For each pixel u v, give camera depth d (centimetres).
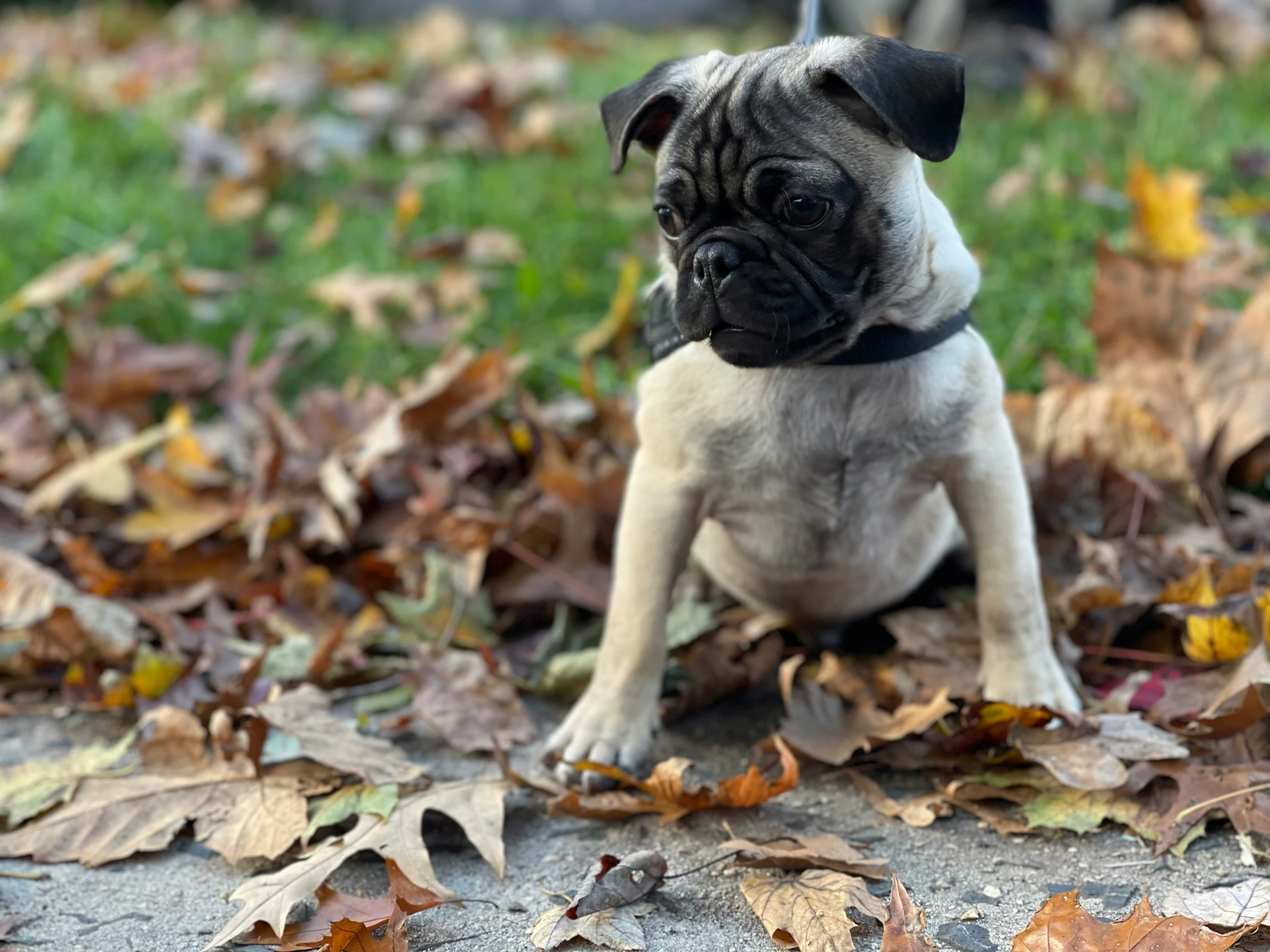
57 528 140
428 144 206
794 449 116
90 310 161
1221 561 128
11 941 107
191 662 126
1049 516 133
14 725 125
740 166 110
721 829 113
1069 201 167
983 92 217
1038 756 113
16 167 201
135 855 113
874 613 128
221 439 152
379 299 162
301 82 224
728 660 125
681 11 306
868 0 262
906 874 109
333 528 137
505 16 306
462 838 114
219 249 174
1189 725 116
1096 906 107
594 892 107
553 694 126
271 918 106
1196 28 243
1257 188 169
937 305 115
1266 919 103
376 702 125
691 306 111
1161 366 138
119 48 267
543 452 143
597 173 191
